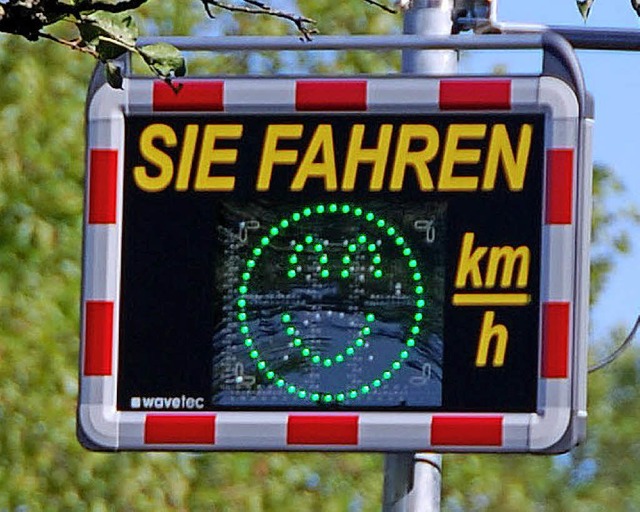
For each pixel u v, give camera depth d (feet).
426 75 60.13
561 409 59.06
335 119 60.29
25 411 109.50
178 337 60.08
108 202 60.64
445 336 59.26
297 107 60.39
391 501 62.59
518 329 59.26
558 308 59.21
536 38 60.34
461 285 59.36
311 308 59.57
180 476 110.01
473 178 59.77
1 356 110.22
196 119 60.75
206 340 59.98
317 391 59.41
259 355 59.72
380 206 59.77
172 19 116.88
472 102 60.03
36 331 110.93
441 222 59.57
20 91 113.19
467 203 59.67
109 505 109.19
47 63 114.62
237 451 59.82
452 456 120.06
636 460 166.81
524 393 59.16
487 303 59.31
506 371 59.21
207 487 111.04
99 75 61.00
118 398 60.18
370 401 59.26
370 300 59.47
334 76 60.34
